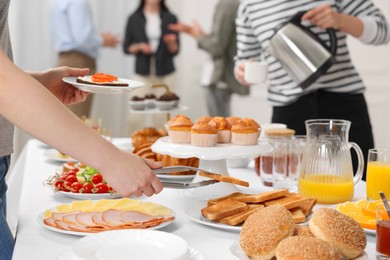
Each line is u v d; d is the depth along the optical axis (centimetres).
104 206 142
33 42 488
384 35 255
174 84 504
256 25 257
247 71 247
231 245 122
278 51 234
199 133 155
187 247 106
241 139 159
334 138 157
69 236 127
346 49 257
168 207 151
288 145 178
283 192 141
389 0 452
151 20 491
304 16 232
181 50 521
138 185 113
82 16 443
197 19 518
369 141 259
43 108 105
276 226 108
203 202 156
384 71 466
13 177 215
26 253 117
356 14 257
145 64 493
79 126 109
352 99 257
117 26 508
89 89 147
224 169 164
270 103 264
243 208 135
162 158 184
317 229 108
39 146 246
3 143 136
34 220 139
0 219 136
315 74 228
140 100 272
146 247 108
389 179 151
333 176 156
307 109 254
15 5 480
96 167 111
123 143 244
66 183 161
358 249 107
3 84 103
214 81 468
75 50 448
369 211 130
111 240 110
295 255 98
